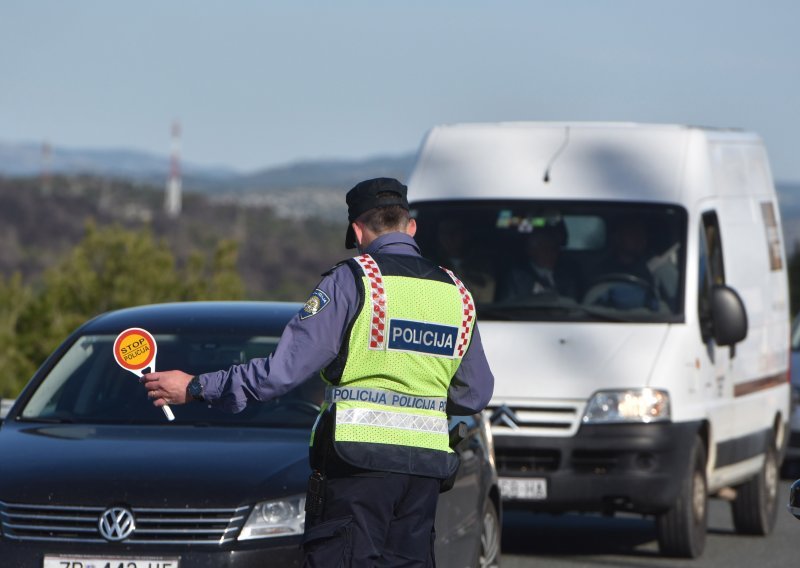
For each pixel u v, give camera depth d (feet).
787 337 120.88
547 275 97.91
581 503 92.17
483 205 101.60
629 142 101.76
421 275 49.42
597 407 92.43
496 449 93.45
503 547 101.09
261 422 67.82
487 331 96.22
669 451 91.81
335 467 48.29
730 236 105.70
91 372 71.67
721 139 108.37
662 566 92.84
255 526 59.47
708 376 97.71
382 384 48.52
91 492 59.98
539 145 103.14
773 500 113.19
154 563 58.80
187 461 62.13
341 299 48.29
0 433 67.56
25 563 59.21
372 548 47.85
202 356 70.44
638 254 97.55
